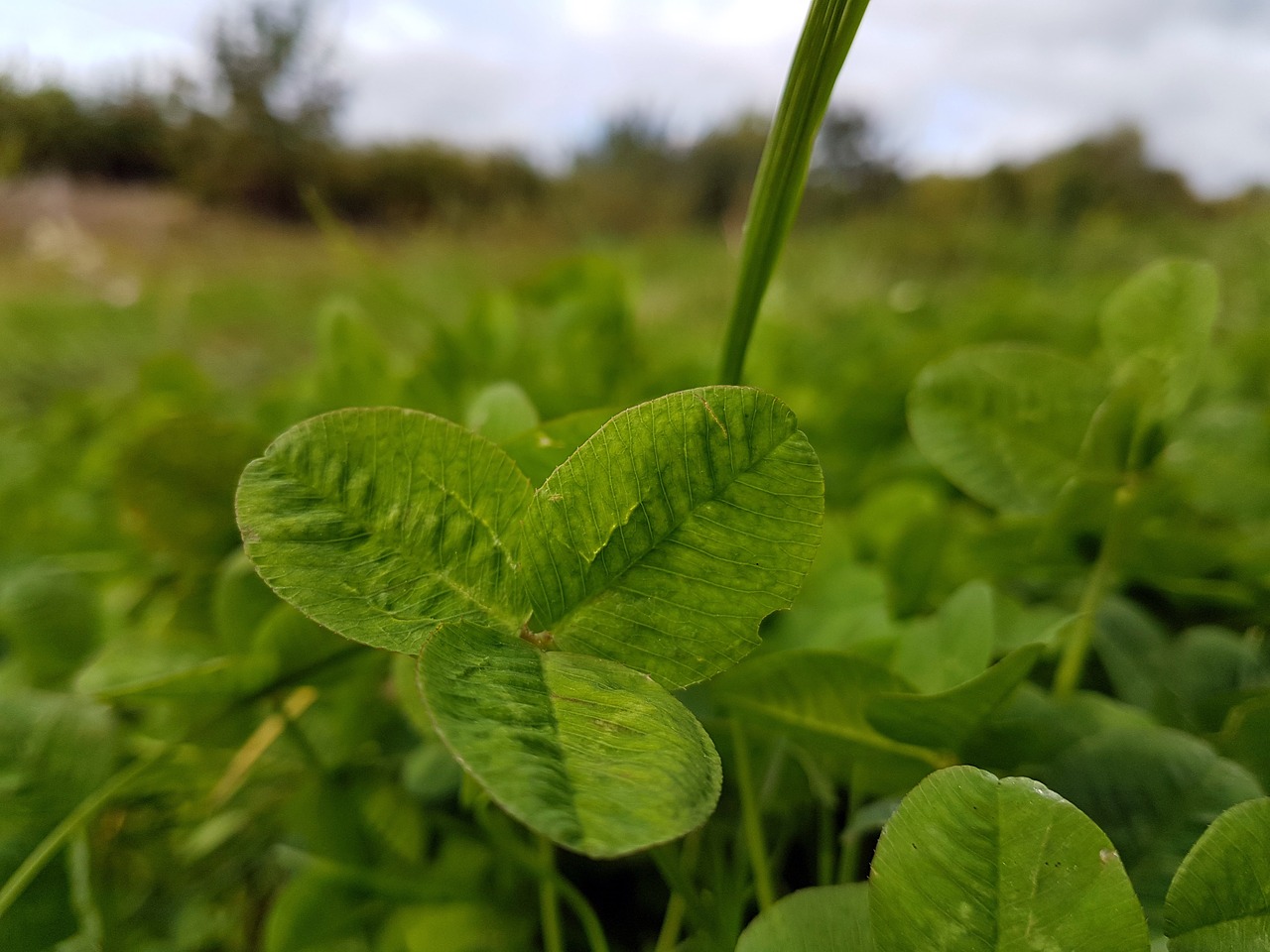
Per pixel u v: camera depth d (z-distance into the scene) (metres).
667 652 0.06
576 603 0.06
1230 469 0.13
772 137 0.09
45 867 0.09
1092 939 0.05
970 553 0.14
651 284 0.95
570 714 0.05
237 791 0.13
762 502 0.06
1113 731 0.08
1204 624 0.14
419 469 0.06
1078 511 0.11
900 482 0.20
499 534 0.06
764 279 0.09
